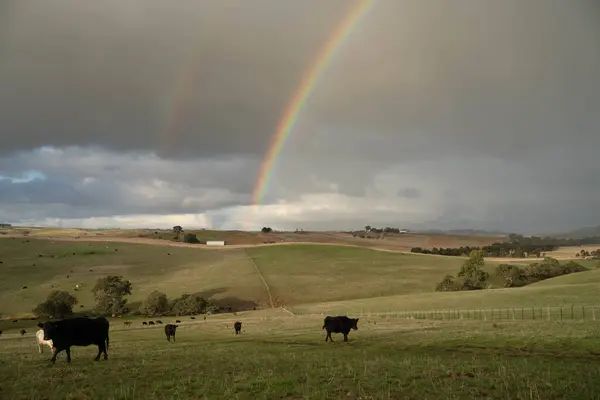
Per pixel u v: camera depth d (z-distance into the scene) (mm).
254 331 53594
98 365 24125
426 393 17391
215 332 56625
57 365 24469
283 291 127625
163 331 61906
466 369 21219
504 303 73625
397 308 81250
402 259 170000
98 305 111625
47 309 104812
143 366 23469
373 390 17859
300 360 25156
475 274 124000
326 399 16781
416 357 26172
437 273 146625
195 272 153000
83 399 17406
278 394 17500
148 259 174250
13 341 51594
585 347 27250
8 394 18125
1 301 117250
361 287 130000
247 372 21359
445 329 41250
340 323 37125
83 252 181750
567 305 65250
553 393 17156
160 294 111500
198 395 17562
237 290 128875
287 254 180750
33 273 146750
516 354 26703
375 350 30391
